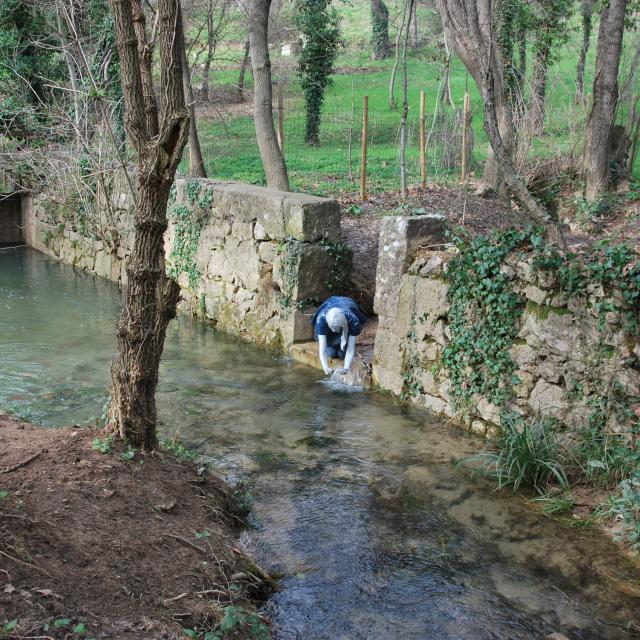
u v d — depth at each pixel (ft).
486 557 17.11
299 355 33.12
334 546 17.47
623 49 56.34
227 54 102.01
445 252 26.22
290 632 14.23
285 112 78.13
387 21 108.17
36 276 52.42
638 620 14.84
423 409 26.94
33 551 12.77
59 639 10.76
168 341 36.65
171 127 15.92
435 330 26.22
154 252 16.99
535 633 14.38
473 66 42.83
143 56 16.65
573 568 16.69
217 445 23.45
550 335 22.04
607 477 19.76
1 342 35.19
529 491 20.48
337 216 33.78
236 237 37.40
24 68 60.59
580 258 21.89
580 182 51.13
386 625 14.55
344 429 24.99
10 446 16.75
